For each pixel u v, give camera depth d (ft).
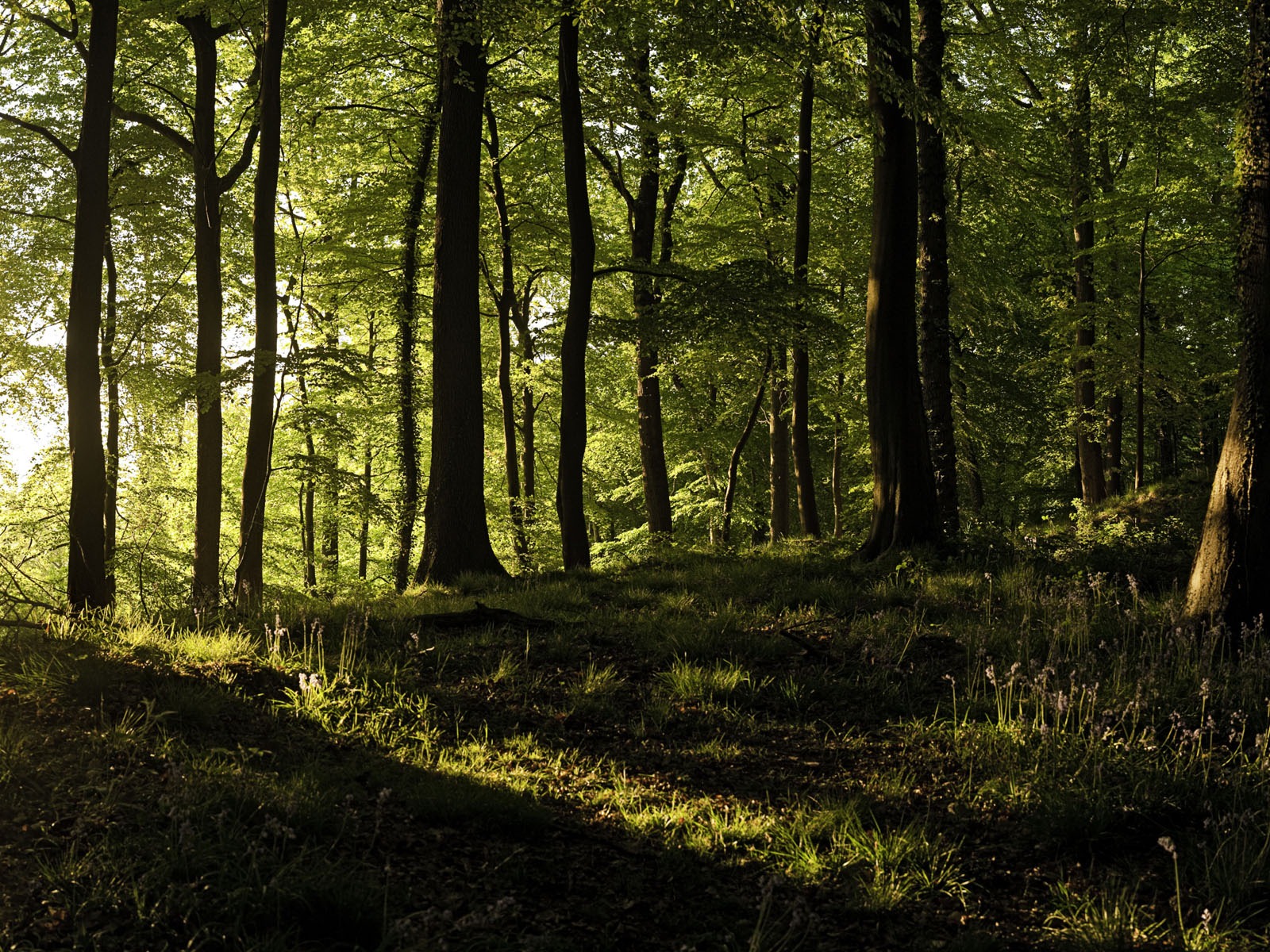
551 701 24.35
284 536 87.71
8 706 18.10
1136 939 13.83
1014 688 24.34
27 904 12.23
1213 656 25.95
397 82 65.41
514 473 72.08
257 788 16.10
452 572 45.52
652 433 69.62
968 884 15.66
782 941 13.42
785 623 31.78
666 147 63.87
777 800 18.80
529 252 72.95
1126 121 55.98
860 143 68.59
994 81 68.28
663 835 17.02
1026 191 64.34
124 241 62.23
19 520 58.65
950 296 67.00
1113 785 18.13
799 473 60.23
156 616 29.37
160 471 67.72
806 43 38.91
